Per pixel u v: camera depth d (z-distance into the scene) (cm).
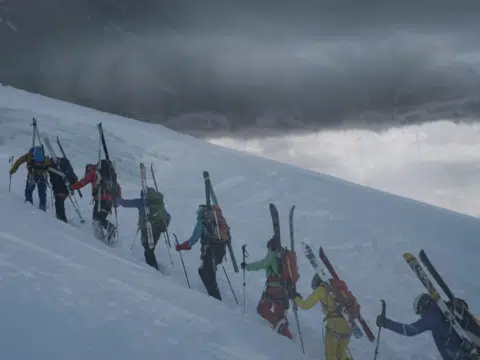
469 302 1177
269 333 727
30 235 791
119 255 998
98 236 1142
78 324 484
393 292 1167
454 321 695
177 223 1448
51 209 1300
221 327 610
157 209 1066
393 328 707
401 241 1441
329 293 758
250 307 997
